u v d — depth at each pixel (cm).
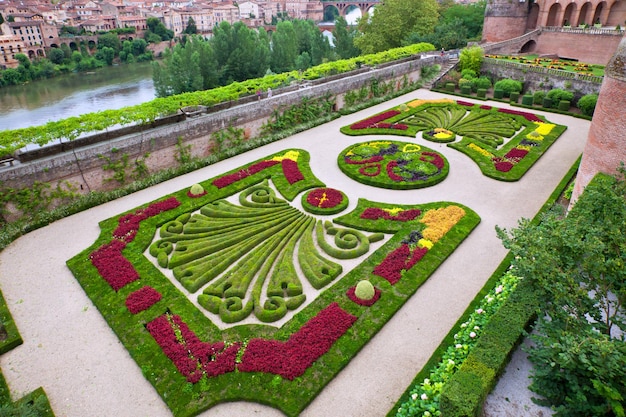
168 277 2109
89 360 1683
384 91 5097
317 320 1800
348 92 4591
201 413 1468
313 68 4788
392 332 1780
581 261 1354
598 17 6669
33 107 7738
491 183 2997
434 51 6500
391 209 2628
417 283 2022
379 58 5388
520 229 1427
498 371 1422
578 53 6153
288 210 2628
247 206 2681
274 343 1697
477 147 3519
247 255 2225
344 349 1675
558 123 4175
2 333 1798
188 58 7506
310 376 1566
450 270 2142
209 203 2727
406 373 1594
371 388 1540
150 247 2305
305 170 3167
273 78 4297
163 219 2559
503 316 1550
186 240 2359
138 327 1806
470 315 1816
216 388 1533
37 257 2292
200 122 3306
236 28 8244
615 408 1064
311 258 2177
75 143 2845
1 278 2139
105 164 2861
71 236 2466
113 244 2317
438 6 8819
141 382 1588
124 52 11806
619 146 2100
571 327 1270
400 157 3344
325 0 17962
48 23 11444
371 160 3294
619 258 1351
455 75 5584
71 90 8988
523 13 6700
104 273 2108
